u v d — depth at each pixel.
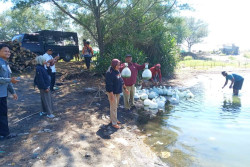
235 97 8.01
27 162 3.19
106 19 10.75
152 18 11.13
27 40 13.85
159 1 10.22
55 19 10.52
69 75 9.99
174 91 8.59
